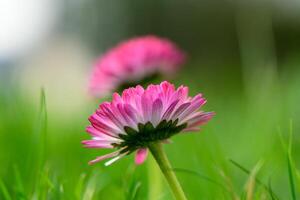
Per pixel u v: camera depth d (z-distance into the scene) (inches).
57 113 27.0
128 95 8.6
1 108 19.5
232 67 42.2
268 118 16.1
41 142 10.6
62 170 12.5
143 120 8.6
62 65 48.4
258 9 21.0
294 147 14.5
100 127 8.6
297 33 47.3
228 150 15.4
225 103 26.7
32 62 45.5
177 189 8.9
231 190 10.0
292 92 19.3
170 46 13.7
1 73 23.4
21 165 12.4
